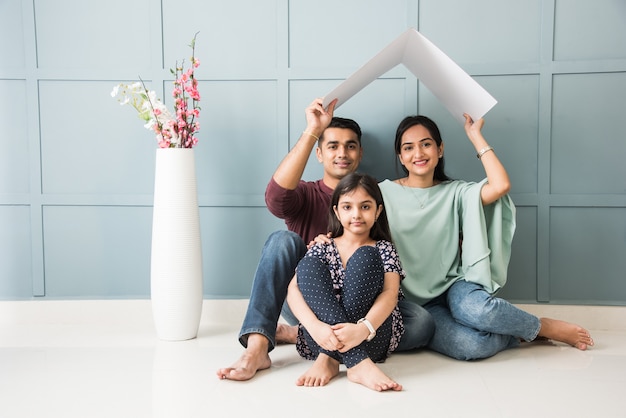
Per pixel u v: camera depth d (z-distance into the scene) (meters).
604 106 2.36
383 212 1.96
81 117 2.49
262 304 1.83
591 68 2.34
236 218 2.49
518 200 2.40
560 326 2.07
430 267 2.12
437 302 2.12
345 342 1.65
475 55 2.38
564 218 2.40
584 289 2.40
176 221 2.18
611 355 1.98
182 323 2.19
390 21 2.41
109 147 2.49
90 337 2.26
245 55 2.45
